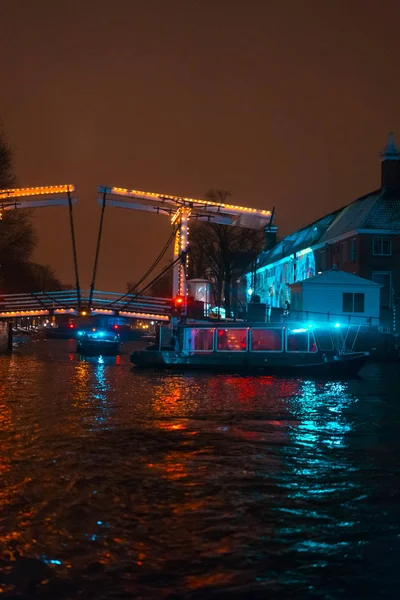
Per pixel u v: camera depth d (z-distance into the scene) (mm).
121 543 10227
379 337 48250
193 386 31531
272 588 8852
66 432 18703
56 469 14500
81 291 54500
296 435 18625
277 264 81375
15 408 23281
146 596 8602
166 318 55031
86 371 40375
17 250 61219
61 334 114688
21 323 155125
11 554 9789
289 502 12320
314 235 70125
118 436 18219
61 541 10273
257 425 20172
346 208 67062
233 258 77500
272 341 39562
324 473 14398
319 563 9602
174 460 15469
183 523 11109
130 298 54375
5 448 16562
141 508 11859
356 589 8844
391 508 12016
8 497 12422
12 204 49250
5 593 8625
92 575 9148
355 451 16578
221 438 18094
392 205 56562
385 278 54875
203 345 40906
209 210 50938
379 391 29562
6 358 54469
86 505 11984
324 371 37719
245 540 10406
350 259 56906
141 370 41219
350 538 10539
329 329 40156
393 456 16047
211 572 9281
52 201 50094
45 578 9039
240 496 12648
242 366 39656
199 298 60094
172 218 51562
